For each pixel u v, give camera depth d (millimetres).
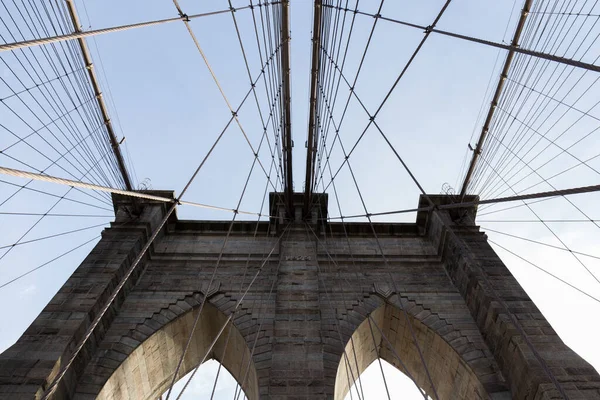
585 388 15281
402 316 21203
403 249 24969
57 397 16219
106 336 19438
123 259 21609
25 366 16172
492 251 22250
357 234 26031
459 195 25562
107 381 17734
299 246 23859
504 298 19250
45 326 17906
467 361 18375
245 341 19234
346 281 22750
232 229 25969
